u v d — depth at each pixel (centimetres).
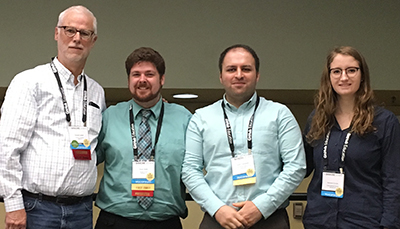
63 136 247
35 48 452
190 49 454
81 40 256
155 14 455
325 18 452
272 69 451
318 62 449
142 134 267
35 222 240
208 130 256
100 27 455
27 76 249
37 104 247
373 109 236
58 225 243
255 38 453
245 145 249
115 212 259
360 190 230
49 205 242
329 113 244
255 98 261
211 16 454
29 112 241
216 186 249
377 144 231
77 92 262
